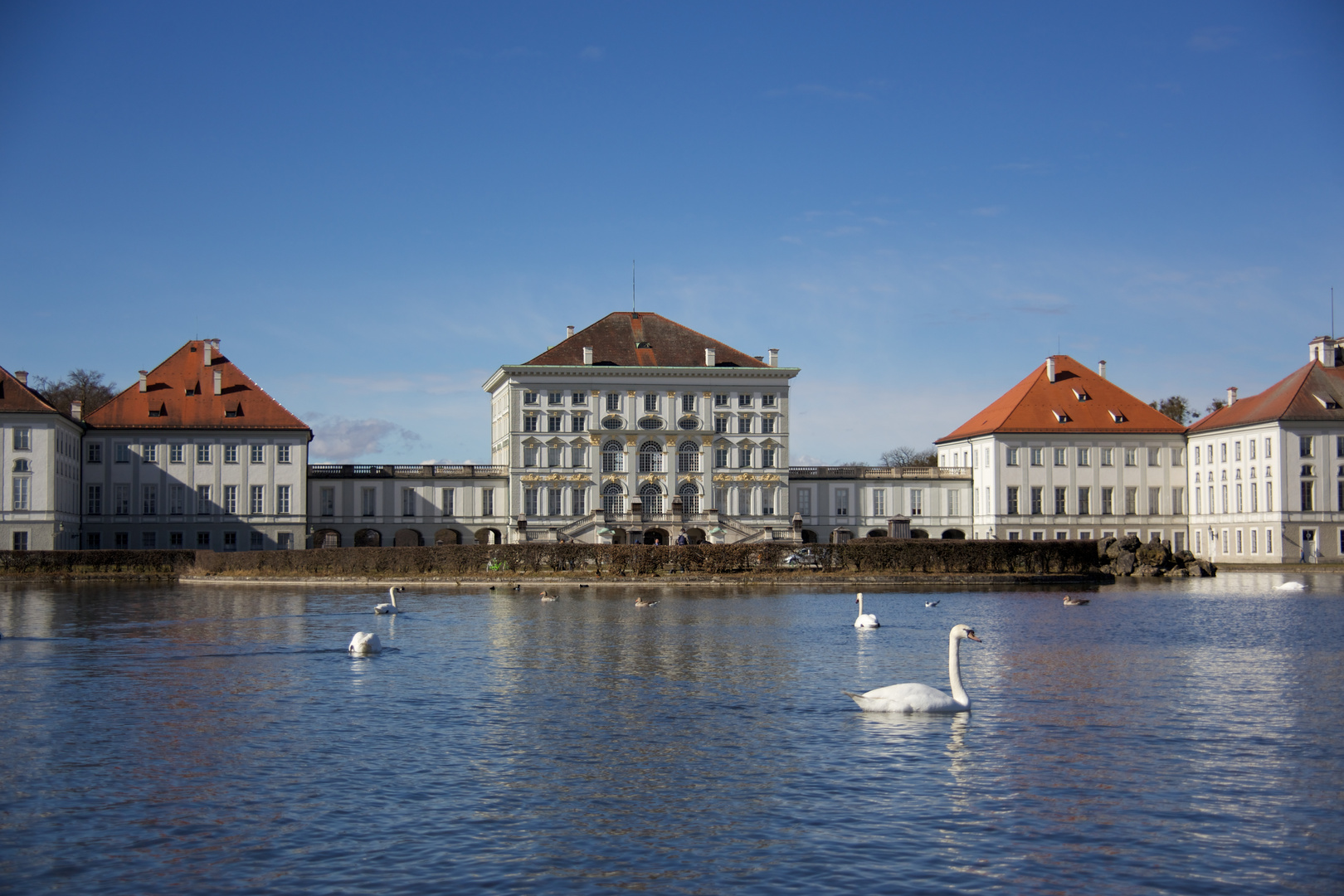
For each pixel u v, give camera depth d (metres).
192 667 42.25
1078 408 156.88
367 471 148.12
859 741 29.31
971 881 19.81
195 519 139.50
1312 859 20.81
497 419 163.25
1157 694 36.16
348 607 70.94
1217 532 150.25
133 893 19.38
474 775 26.17
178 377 143.75
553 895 19.27
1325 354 145.75
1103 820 22.91
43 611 67.69
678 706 34.19
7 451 123.31
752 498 151.38
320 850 21.31
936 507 159.25
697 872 20.22
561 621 60.62
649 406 150.12
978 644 49.44
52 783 25.47
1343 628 56.03
